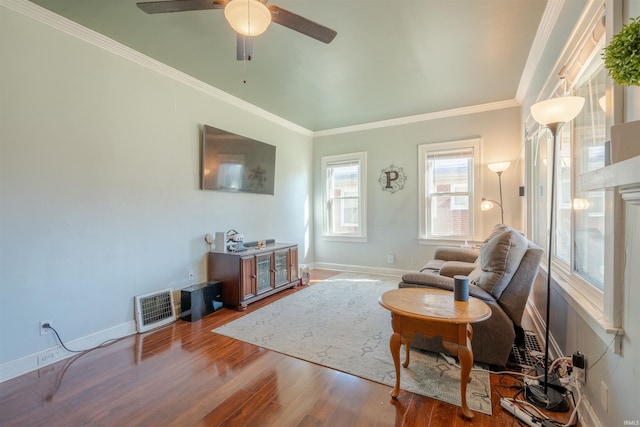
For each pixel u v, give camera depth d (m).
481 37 2.60
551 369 1.99
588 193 1.88
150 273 3.03
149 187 3.03
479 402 1.78
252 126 4.35
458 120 4.54
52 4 2.19
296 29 1.90
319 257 5.77
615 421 1.29
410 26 2.43
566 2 2.00
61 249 2.39
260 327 2.94
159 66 3.08
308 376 2.08
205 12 2.28
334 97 3.99
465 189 4.55
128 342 2.64
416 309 1.73
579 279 1.93
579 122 2.03
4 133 2.11
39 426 1.62
